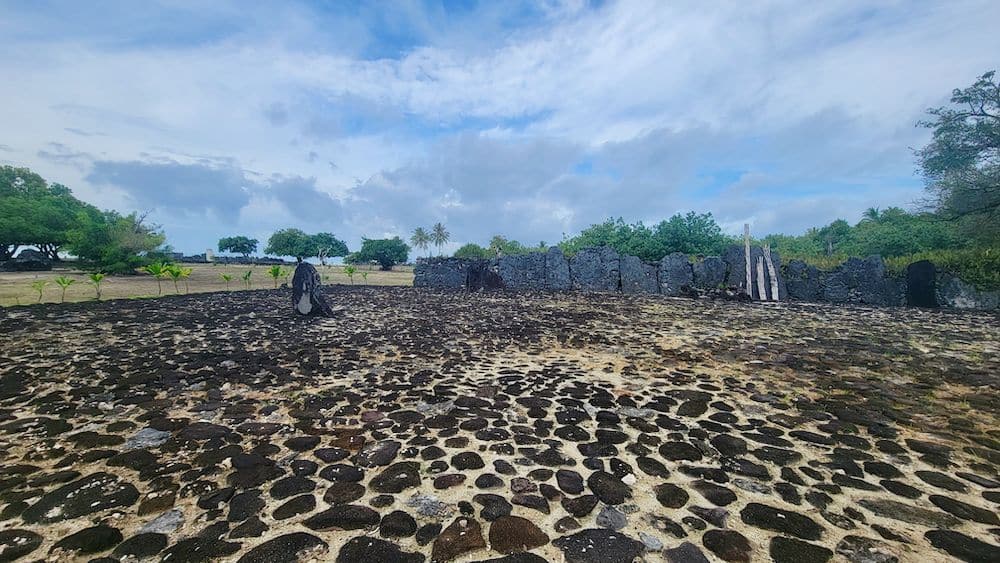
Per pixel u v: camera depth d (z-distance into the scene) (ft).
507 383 20.02
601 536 8.98
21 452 12.35
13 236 112.37
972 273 51.85
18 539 8.51
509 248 126.52
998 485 10.91
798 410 16.38
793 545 8.67
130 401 16.69
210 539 8.66
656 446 13.35
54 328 31.04
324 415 15.72
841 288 59.62
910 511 9.80
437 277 85.76
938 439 13.64
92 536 8.55
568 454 12.82
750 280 62.23
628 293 67.46
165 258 102.42
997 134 53.72
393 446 13.17
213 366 22.20
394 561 8.23
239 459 12.10
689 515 9.77
